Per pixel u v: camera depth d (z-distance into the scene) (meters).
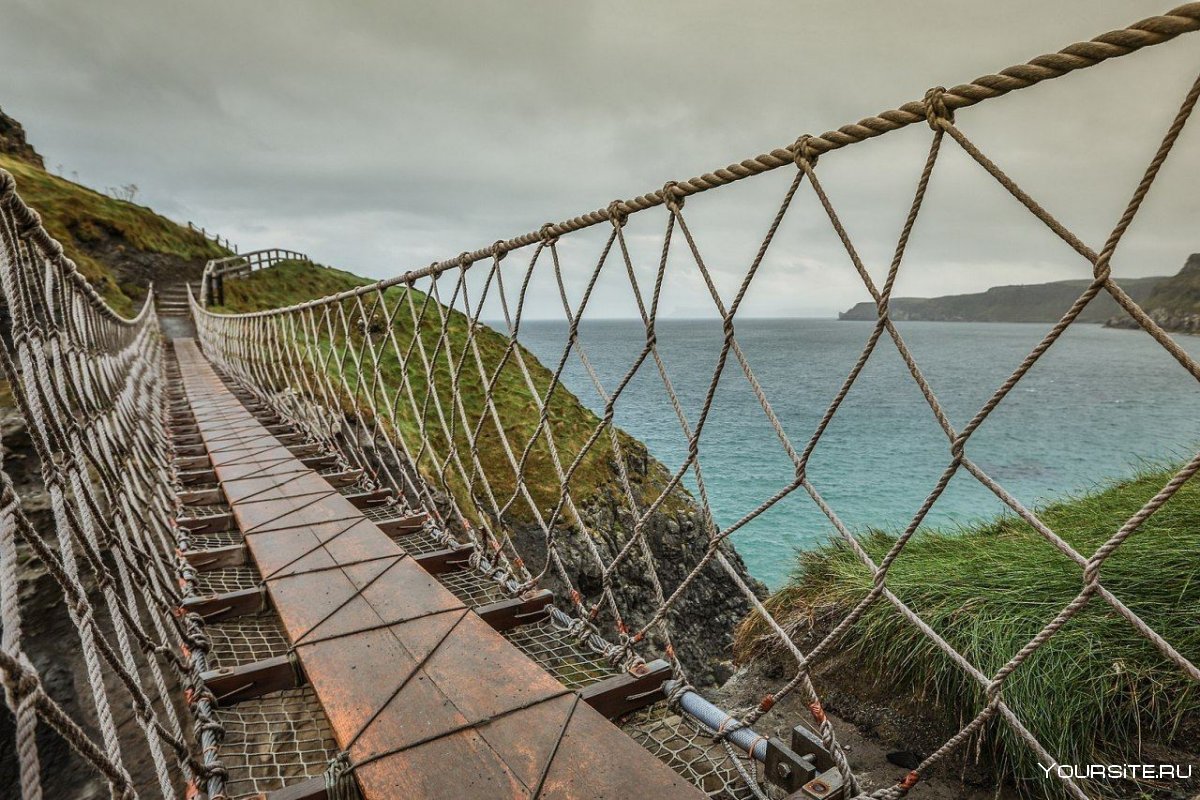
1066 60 1.08
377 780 1.65
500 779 1.65
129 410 5.11
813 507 23.69
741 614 15.77
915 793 2.54
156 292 26.16
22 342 1.87
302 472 4.70
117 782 1.32
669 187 1.97
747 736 1.87
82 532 1.76
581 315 2.47
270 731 2.11
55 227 24.58
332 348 5.62
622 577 15.16
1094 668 2.53
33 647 3.68
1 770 3.17
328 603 2.59
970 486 26.64
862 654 3.29
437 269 3.68
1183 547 2.77
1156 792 2.23
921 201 1.35
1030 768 2.46
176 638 2.61
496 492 14.91
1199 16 0.93
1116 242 1.04
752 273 1.74
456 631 2.38
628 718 2.12
